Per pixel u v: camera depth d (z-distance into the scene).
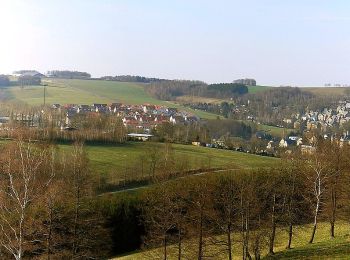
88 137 137.50
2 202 44.44
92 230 53.22
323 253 49.75
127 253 70.81
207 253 61.84
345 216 64.81
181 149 145.12
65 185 54.50
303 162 66.06
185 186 71.12
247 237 52.28
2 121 160.12
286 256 51.75
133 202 74.75
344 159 69.62
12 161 49.00
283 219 60.44
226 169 112.12
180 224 56.16
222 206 66.31
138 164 111.81
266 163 128.75
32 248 44.84
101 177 95.56
